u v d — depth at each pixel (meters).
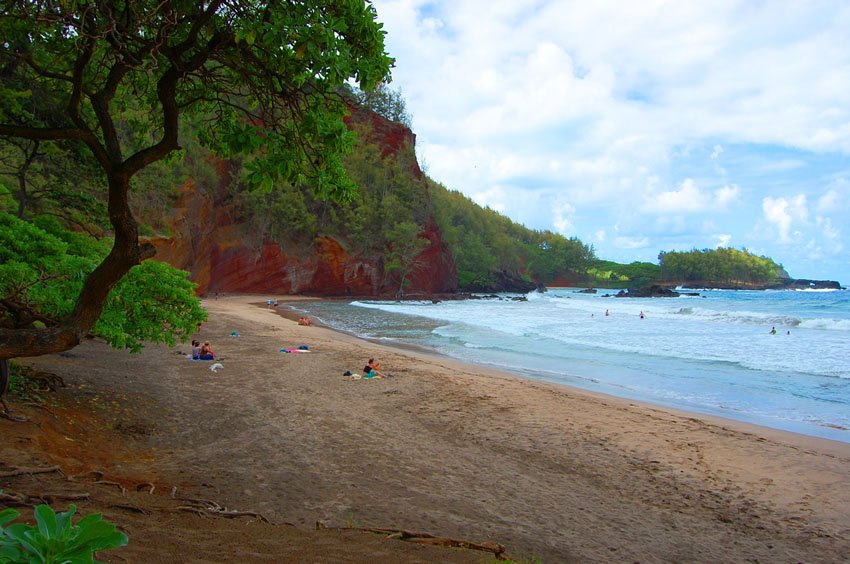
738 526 6.53
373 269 76.19
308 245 70.62
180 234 46.28
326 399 11.79
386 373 15.29
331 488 6.69
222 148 5.66
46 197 11.95
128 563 2.79
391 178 86.69
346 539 4.17
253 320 31.59
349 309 49.94
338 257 72.38
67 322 3.72
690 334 29.55
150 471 6.61
